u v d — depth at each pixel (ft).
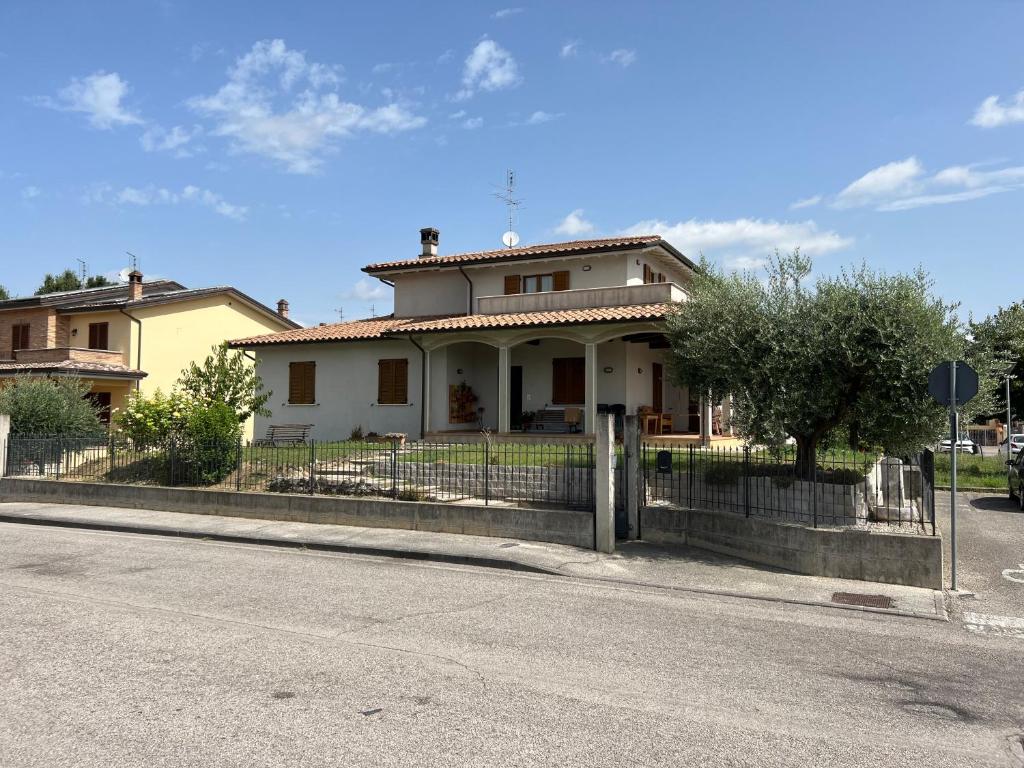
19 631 22.81
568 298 74.28
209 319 119.96
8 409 63.62
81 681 18.30
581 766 14.15
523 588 30.48
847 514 35.76
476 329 71.36
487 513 40.57
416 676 19.15
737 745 15.38
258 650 21.11
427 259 87.30
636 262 77.71
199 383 62.64
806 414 37.76
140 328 108.99
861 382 37.27
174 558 35.96
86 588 29.12
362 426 82.43
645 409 73.10
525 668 20.06
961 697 18.74
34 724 15.64
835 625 25.88
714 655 21.80
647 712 17.08
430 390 78.48
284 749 14.57
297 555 37.32
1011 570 36.01
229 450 52.75
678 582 31.99
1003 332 69.51
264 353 88.38
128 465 55.83
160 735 15.15
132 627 23.38
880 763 14.74
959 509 58.44
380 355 82.12
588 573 33.24
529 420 77.05
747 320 40.19
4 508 52.49
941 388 31.91
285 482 49.90
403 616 25.40
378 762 14.07
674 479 42.52
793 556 34.32
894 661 21.74
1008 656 22.56
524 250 84.43
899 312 35.45
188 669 19.33
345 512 44.50
